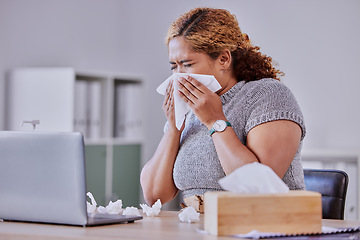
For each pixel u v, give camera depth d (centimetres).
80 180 153
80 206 153
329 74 439
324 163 387
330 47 439
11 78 431
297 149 178
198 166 192
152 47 520
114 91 479
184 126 206
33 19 450
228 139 176
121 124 475
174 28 198
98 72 443
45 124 423
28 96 427
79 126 429
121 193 466
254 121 179
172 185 208
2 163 163
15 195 162
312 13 445
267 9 461
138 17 526
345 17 436
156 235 140
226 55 196
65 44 477
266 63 205
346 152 381
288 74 453
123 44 532
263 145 174
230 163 173
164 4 514
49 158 156
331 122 439
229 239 133
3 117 430
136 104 479
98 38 509
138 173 484
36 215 160
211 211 141
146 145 501
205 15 196
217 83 183
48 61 463
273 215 138
